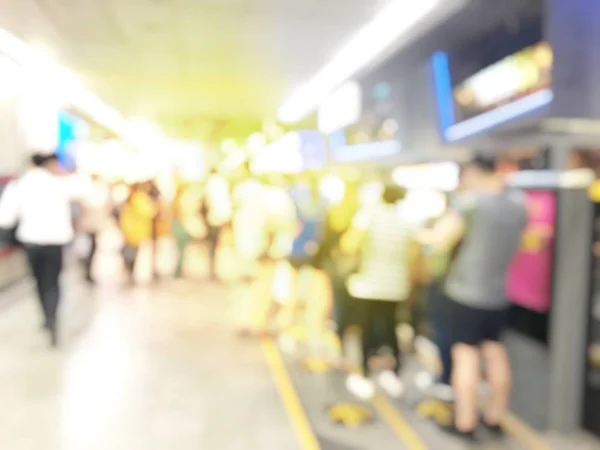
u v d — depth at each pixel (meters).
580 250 4.11
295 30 6.35
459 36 5.75
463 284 3.83
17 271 8.27
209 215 9.46
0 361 5.24
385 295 5.02
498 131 5.02
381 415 4.41
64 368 5.10
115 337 6.11
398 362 5.14
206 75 9.23
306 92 10.72
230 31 6.41
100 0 5.27
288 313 6.70
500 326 3.96
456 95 5.93
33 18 5.88
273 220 6.31
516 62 4.81
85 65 8.48
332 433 4.05
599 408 4.03
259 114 15.12
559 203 4.08
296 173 6.49
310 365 5.42
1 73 8.79
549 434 4.16
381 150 7.60
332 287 5.57
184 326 6.63
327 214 5.50
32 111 9.61
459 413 4.00
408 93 6.82
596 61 4.38
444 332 4.71
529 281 4.41
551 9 4.30
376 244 5.05
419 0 5.28
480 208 3.69
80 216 8.35
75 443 3.71
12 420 4.02
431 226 4.87
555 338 4.14
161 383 4.82
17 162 9.06
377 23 6.06
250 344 6.02
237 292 8.60
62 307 7.39
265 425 4.09
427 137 6.46
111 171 9.64
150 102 12.74
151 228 9.00
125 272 9.20
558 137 4.11
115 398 4.46
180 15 5.77
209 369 5.21
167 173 9.57
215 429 3.99
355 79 8.97
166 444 3.74
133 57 7.90
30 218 5.41
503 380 4.00
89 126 16.14
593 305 4.14
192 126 15.77
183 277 9.62
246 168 8.20
